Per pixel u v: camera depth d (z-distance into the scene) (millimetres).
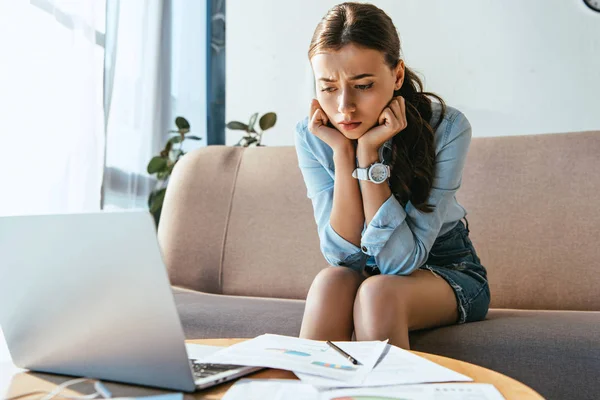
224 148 2111
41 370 780
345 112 1156
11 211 1863
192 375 649
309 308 1057
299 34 3590
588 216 1663
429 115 1311
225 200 1998
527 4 3355
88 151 2221
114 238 661
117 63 2559
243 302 1555
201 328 1356
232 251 1943
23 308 760
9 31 1862
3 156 1838
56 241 708
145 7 2756
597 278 1611
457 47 3436
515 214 1737
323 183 1378
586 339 1089
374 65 1129
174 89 3203
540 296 1661
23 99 1913
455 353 1120
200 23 3484
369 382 662
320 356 769
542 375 1073
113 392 671
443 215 1257
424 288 1117
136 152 2723
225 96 3666
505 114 3385
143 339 669
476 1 3410
